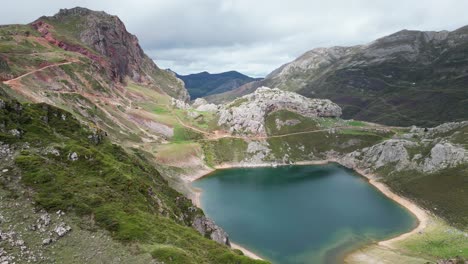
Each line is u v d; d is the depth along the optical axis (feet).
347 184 654.94
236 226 438.40
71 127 334.44
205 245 224.53
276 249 375.04
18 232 179.83
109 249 185.78
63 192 217.97
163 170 631.15
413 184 572.10
